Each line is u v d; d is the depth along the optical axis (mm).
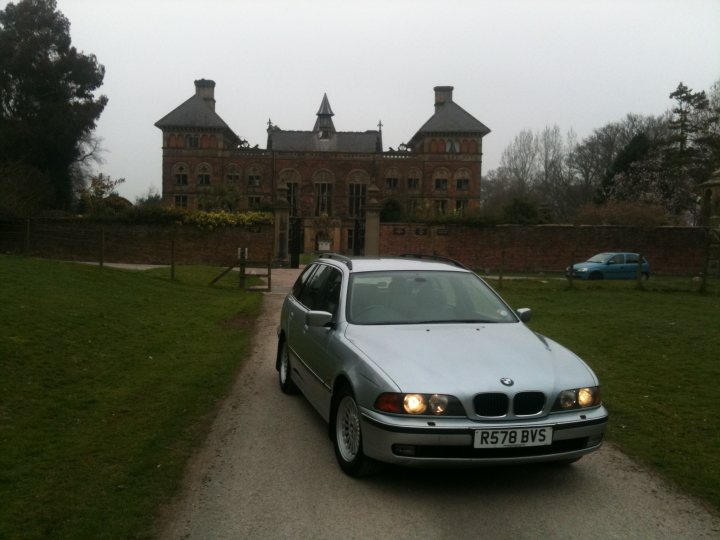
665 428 5598
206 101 70625
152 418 5719
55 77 48906
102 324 9859
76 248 30469
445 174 67438
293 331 6516
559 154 77875
